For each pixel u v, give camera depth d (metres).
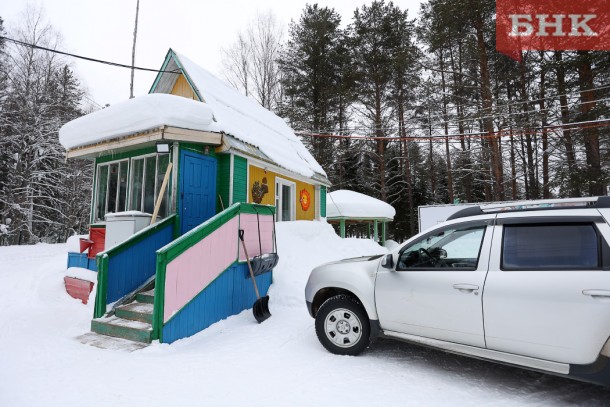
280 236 8.85
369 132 25.97
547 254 2.96
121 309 5.15
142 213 6.31
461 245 3.57
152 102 6.25
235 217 5.79
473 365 3.76
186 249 4.76
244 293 5.96
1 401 2.88
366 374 3.47
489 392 3.12
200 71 10.63
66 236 22.73
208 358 3.90
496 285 3.04
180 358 3.90
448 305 3.27
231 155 7.69
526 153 23.22
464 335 3.18
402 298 3.58
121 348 4.26
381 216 18.44
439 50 23.33
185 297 4.69
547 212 3.08
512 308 2.92
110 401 2.90
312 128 25.38
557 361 2.72
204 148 7.25
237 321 5.43
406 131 25.31
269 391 3.09
